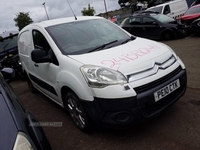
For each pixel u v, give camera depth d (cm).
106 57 285
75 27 372
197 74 484
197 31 960
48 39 350
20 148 159
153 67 271
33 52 330
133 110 246
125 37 377
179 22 1083
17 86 702
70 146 292
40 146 178
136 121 250
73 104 313
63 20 395
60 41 340
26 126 182
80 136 311
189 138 266
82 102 275
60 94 336
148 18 1086
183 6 1492
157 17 1086
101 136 301
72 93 300
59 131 336
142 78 257
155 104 264
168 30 1016
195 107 335
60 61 315
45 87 403
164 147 257
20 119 184
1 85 232
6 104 194
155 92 257
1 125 171
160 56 290
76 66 282
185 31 1017
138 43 337
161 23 1041
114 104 247
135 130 301
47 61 338
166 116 323
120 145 275
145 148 262
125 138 288
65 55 315
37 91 557
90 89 261
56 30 361
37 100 505
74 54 313
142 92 252
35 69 430
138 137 285
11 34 844
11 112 185
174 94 288
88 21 399
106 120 259
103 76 255
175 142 263
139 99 247
